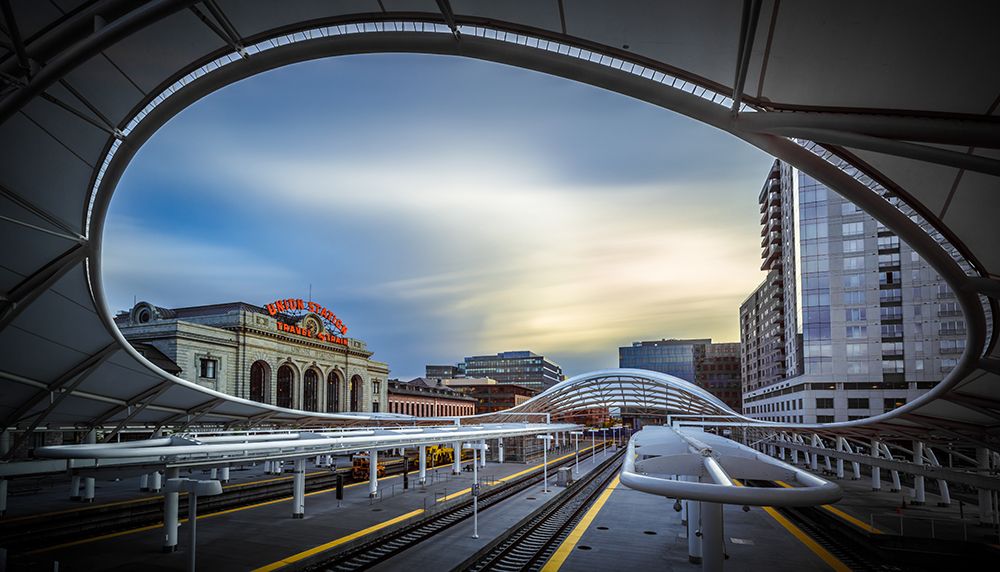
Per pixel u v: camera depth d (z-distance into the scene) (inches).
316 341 2970.0
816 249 2960.1
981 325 568.7
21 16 462.3
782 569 760.3
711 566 593.9
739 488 474.3
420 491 1418.6
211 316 2581.2
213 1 461.7
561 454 3161.9
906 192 515.8
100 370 1003.9
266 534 917.8
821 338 2886.3
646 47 439.5
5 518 916.6
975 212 503.2
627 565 775.7
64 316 818.2
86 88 529.0
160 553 797.2
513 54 474.0
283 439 1049.5
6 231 650.2
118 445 784.3
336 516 1071.0
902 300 2819.9
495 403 6033.5
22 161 589.3
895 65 401.4
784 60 415.2
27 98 419.5
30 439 1453.0
